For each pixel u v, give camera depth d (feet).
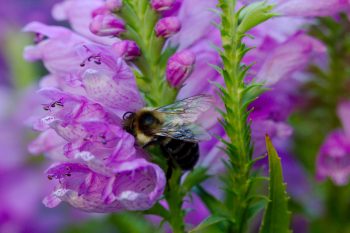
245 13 0.62
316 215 0.81
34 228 0.91
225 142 0.61
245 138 0.61
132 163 0.57
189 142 0.63
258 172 0.64
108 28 0.62
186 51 0.62
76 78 0.60
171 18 0.62
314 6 0.65
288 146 0.82
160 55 0.63
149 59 0.63
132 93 0.60
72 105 0.59
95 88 0.59
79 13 0.66
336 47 0.77
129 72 0.60
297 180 0.84
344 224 0.80
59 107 0.59
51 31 0.64
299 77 0.79
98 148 0.58
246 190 0.62
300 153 0.82
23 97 0.91
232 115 0.61
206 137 0.64
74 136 0.58
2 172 0.91
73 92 0.60
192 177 0.64
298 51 0.67
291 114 0.80
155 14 0.63
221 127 0.66
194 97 0.63
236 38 0.61
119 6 0.62
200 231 0.73
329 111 0.81
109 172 0.57
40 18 1.00
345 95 0.80
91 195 0.58
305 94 0.80
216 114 0.65
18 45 0.95
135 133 0.62
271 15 0.61
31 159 0.92
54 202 0.60
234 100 0.61
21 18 0.99
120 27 0.62
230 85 0.61
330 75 0.79
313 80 0.79
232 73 0.61
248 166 0.61
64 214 0.91
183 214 0.63
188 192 0.64
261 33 0.70
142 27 0.63
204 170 0.64
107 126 0.58
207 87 0.66
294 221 0.85
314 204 0.83
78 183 0.59
